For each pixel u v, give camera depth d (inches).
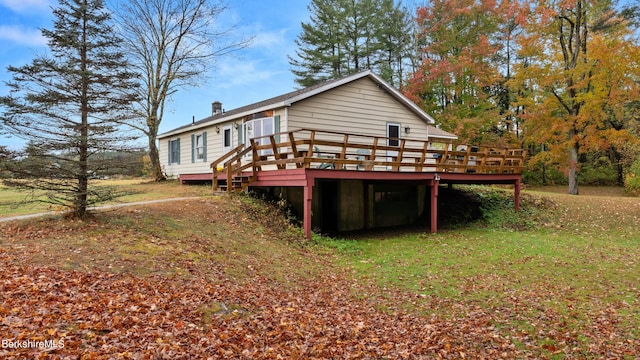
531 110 944.3
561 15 888.3
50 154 319.3
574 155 908.0
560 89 1071.0
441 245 490.3
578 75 848.3
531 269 374.9
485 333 233.9
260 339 201.3
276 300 264.1
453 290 316.2
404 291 314.5
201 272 282.5
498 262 402.6
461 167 610.5
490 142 1156.5
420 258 422.9
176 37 843.4
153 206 454.6
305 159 445.1
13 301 184.4
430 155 751.1
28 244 280.1
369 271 371.9
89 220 346.9
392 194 689.6
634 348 212.5
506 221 642.2
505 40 1279.5
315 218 605.0
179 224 392.8
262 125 606.9
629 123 1074.7
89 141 322.0
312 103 586.2
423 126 727.7
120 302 205.6
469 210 689.0
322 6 1391.5
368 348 209.3
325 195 633.0
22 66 304.0
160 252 301.4
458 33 1146.7
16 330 157.2
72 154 330.0
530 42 889.5
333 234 573.0
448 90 1169.4
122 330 176.9
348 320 247.0
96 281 228.7
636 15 856.9
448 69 1071.6
